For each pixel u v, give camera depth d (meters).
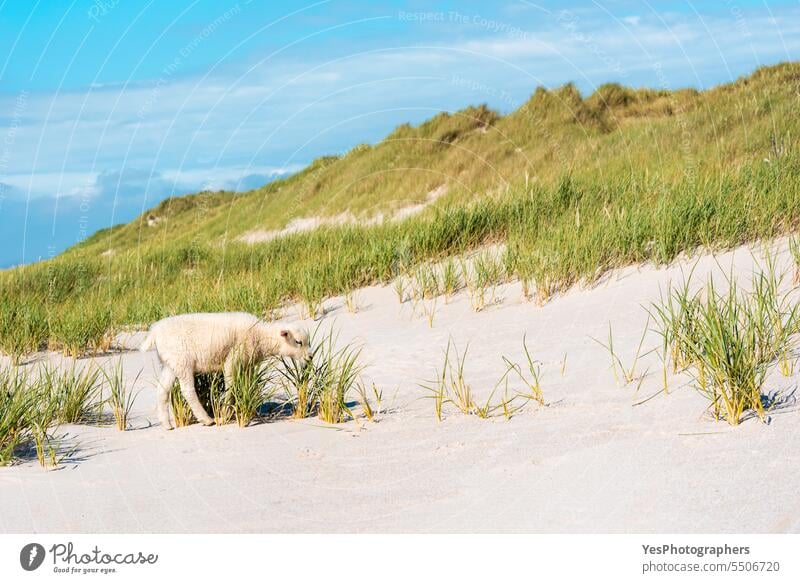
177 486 4.54
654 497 3.86
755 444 4.28
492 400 6.04
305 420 5.95
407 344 8.77
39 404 6.42
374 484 4.40
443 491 4.23
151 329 5.99
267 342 6.25
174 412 6.14
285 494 4.33
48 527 4.03
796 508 3.57
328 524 3.91
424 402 6.26
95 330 10.51
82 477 4.77
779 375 5.28
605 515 3.76
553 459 4.50
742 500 3.71
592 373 6.36
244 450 5.18
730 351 4.85
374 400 6.49
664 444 4.47
